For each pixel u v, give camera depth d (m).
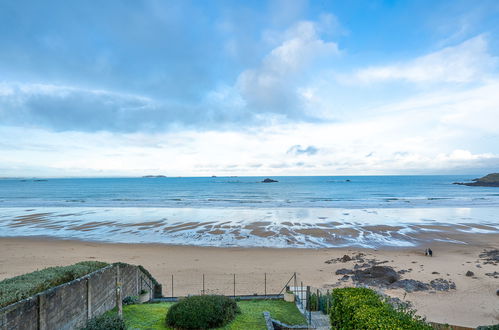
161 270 25.64
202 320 11.22
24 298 8.34
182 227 43.75
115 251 31.61
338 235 38.84
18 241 35.94
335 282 23.00
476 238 37.44
